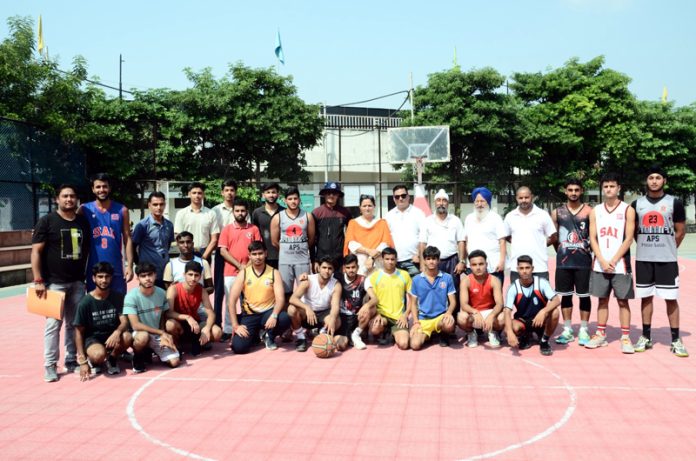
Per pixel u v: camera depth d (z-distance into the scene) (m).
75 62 16.86
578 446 3.71
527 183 23.92
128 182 18.84
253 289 6.34
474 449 3.69
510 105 22.19
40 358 6.27
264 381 5.23
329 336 6.00
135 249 6.34
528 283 6.06
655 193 5.81
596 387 4.88
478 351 6.15
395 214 7.09
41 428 4.20
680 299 9.41
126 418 4.37
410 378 5.23
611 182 5.91
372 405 4.54
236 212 6.51
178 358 5.75
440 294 6.32
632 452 3.61
